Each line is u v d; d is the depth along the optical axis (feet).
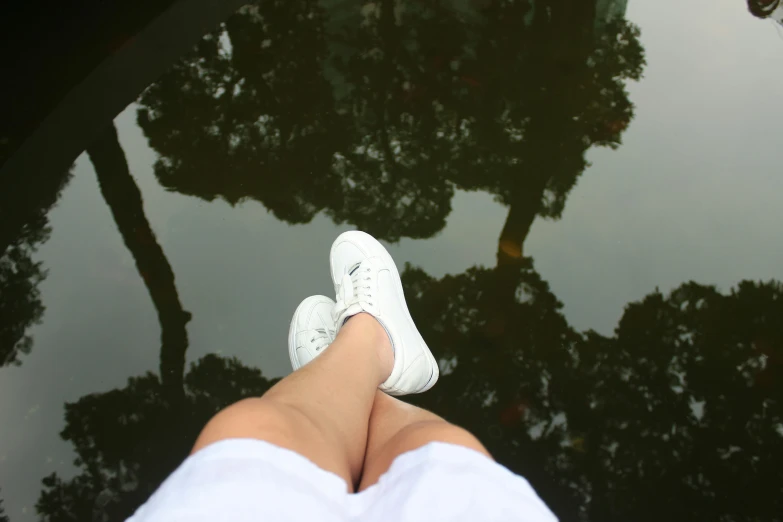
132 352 4.59
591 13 5.93
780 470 4.11
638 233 5.02
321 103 5.49
